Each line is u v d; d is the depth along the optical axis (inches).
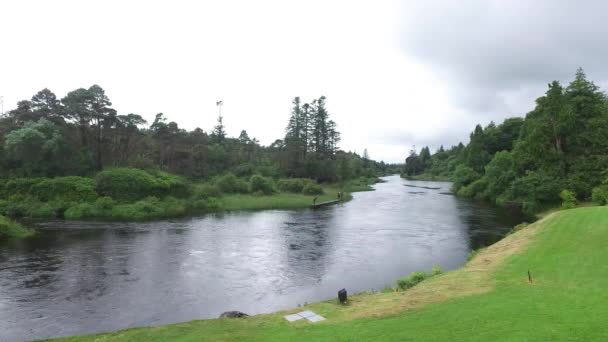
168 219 1638.8
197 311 623.8
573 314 375.9
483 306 427.8
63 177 1883.6
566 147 1863.9
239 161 3393.2
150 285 750.5
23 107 2256.4
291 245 1119.6
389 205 2236.7
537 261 611.2
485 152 3211.1
